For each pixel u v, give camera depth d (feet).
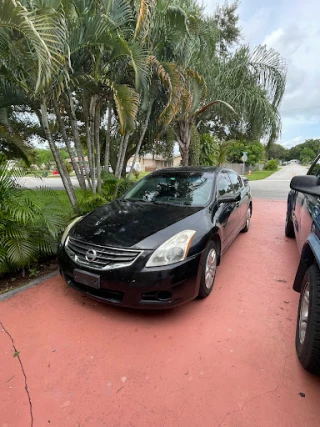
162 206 10.98
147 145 35.55
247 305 9.34
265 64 31.30
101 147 34.91
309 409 5.59
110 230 8.94
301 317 7.00
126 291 7.82
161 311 8.89
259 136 35.14
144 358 6.94
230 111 32.30
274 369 6.62
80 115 28.99
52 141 15.38
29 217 10.36
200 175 12.88
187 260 8.16
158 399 5.81
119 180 21.16
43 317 8.59
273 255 14.11
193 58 24.40
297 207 12.77
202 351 7.19
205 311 8.95
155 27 17.85
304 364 6.30
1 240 10.38
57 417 5.42
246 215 17.58
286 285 10.82
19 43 11.35
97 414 5.49
